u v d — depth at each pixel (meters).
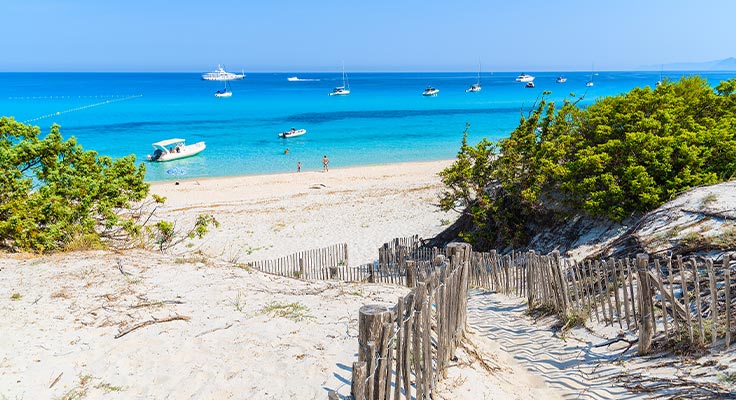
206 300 8.12
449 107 93.25
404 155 45.53
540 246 14.62
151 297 8.05
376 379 4.28
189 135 55.75
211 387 5.40
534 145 16.00
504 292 10.54
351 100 114.44
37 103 107.38
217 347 6.38
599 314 7.78
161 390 5.36
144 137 54.12
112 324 6.95
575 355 6.85
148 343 6.42
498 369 6.50
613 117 14.80
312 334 6.80
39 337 6.42
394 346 5.35
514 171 16.39
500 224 16.48
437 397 5.29
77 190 11.64
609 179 12.86
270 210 25.77
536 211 15.47
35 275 8.81
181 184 33.78
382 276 12.70
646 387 5.50
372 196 28.39
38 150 12.07
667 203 10.66
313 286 9.79
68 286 8.29
